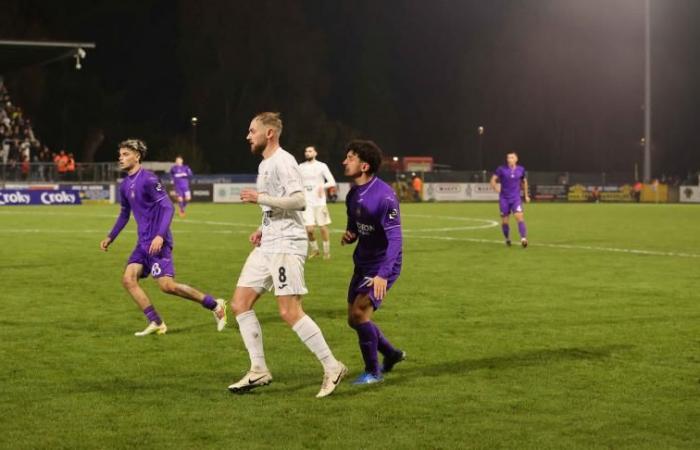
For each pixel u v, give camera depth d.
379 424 6.88
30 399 7.61
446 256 20.95
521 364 9.02
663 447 6.32
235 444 6.38
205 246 23.41
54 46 41.19
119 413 7.18
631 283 15.77
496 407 7.37
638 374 8.56
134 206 10.67
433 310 12.59
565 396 7.72
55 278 16.23
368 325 8.25
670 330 10.99
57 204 53.16
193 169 75.62
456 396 7.73
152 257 10.59
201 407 7.37
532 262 19.55
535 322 11.59
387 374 8.59
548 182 71.06
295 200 7.56
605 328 11.14
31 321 11.60
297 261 7.75
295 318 7.75
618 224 34.88
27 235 26.95
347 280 16.20
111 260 19.50
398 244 7.98
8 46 41.19
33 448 6.29
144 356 9.42
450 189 65.00
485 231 30.30
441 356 9.42
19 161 56.25
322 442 6.42
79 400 7.58
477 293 14.39
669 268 18.33
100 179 55.69
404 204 57.97
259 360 7.85
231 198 58.09
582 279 16.34
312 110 88.31
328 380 7.73
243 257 20.45
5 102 59.00
